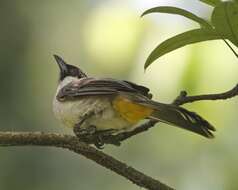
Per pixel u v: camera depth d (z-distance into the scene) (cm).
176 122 699
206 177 1182
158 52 670
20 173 1177
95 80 778
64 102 795
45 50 1301
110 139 721
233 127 1149
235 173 1145
